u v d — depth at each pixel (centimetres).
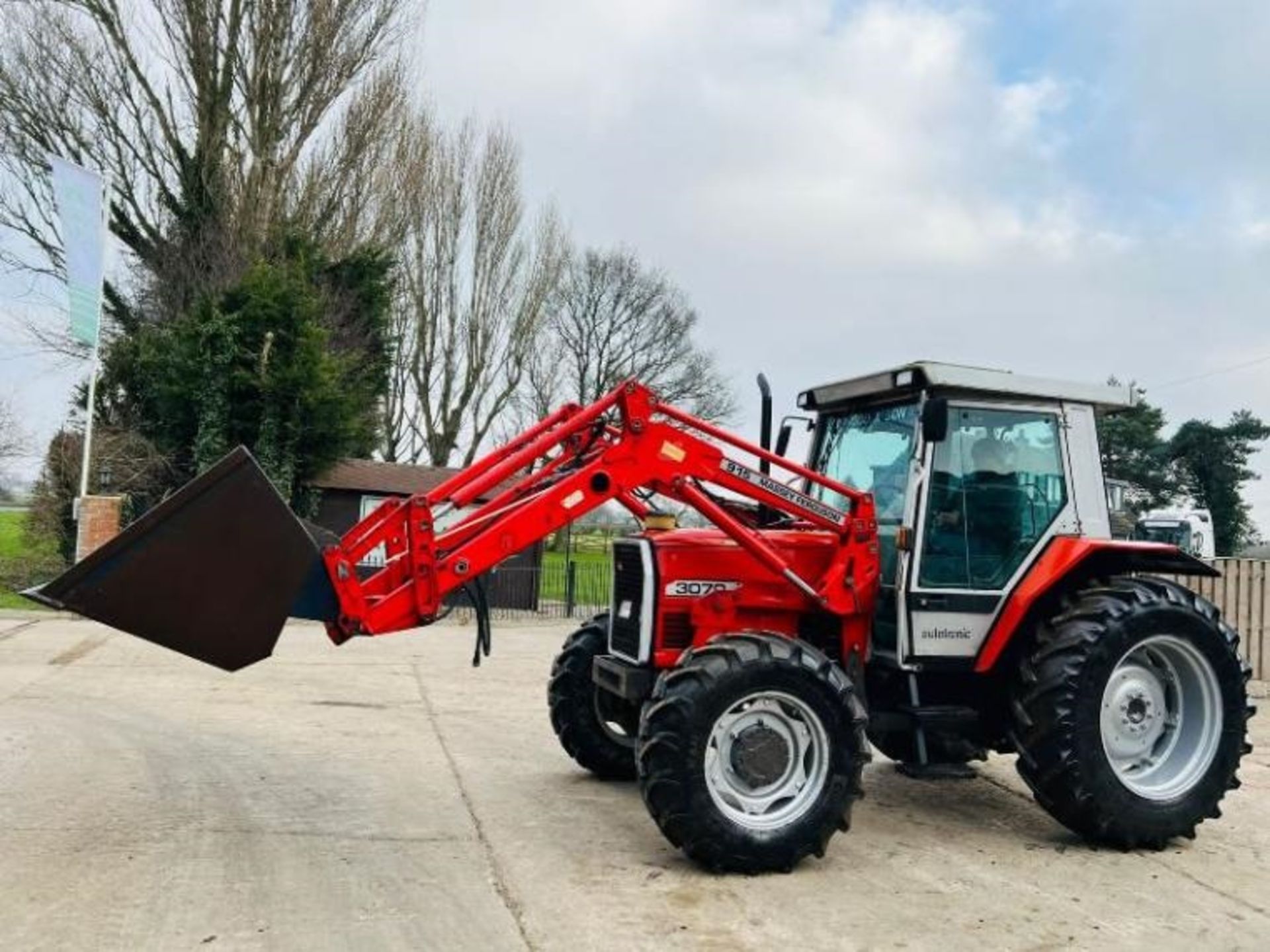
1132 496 3831
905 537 531
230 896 415
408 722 802
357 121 2353
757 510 620
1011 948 388
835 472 624
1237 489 4238
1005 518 552
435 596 491
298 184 2284
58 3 2056
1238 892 461
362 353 2164
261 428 1788
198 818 522
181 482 1861
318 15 2189
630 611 557
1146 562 571
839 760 473
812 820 467
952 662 534
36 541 1791
